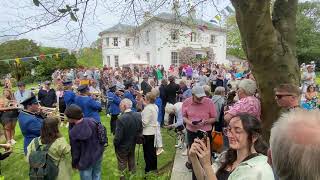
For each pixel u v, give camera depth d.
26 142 5.51
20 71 33.25
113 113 10.14
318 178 1.02
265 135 3.21
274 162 1.14
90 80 15.05
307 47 45.47
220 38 45.56
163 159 7.51
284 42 3.19
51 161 3.96
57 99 11.76
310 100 10.07
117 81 16.70
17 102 9.24
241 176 1.91
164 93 11.12
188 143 5.59
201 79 17.83
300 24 44.72
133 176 3.83
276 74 3.12
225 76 20.23
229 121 2.30
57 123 4.11
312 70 11.08
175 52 43.56
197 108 5.46
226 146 4.73
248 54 3.18
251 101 3.11
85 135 4.79
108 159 7.94
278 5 3.39
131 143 5.82
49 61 35.59
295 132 1.08
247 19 2.96
